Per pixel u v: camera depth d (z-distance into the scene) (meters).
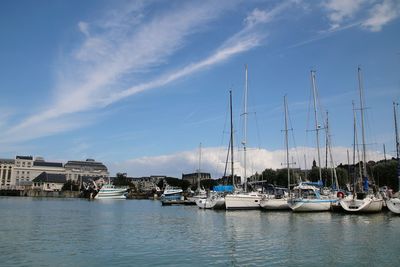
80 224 52.72
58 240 36.50
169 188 176.62
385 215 58.91
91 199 193.38
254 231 41.16
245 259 26.73
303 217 56.81
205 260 26.56
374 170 103.25
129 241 35.62
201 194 119.56
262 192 84.75
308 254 28.20
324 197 66.50
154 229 45.69
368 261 25.97
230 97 82.69
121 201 169.25
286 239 35.25
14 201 152.88
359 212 60.56
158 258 27.42
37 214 73.44
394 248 30.48
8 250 31.02
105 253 29.50
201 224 50.38
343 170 108.12
